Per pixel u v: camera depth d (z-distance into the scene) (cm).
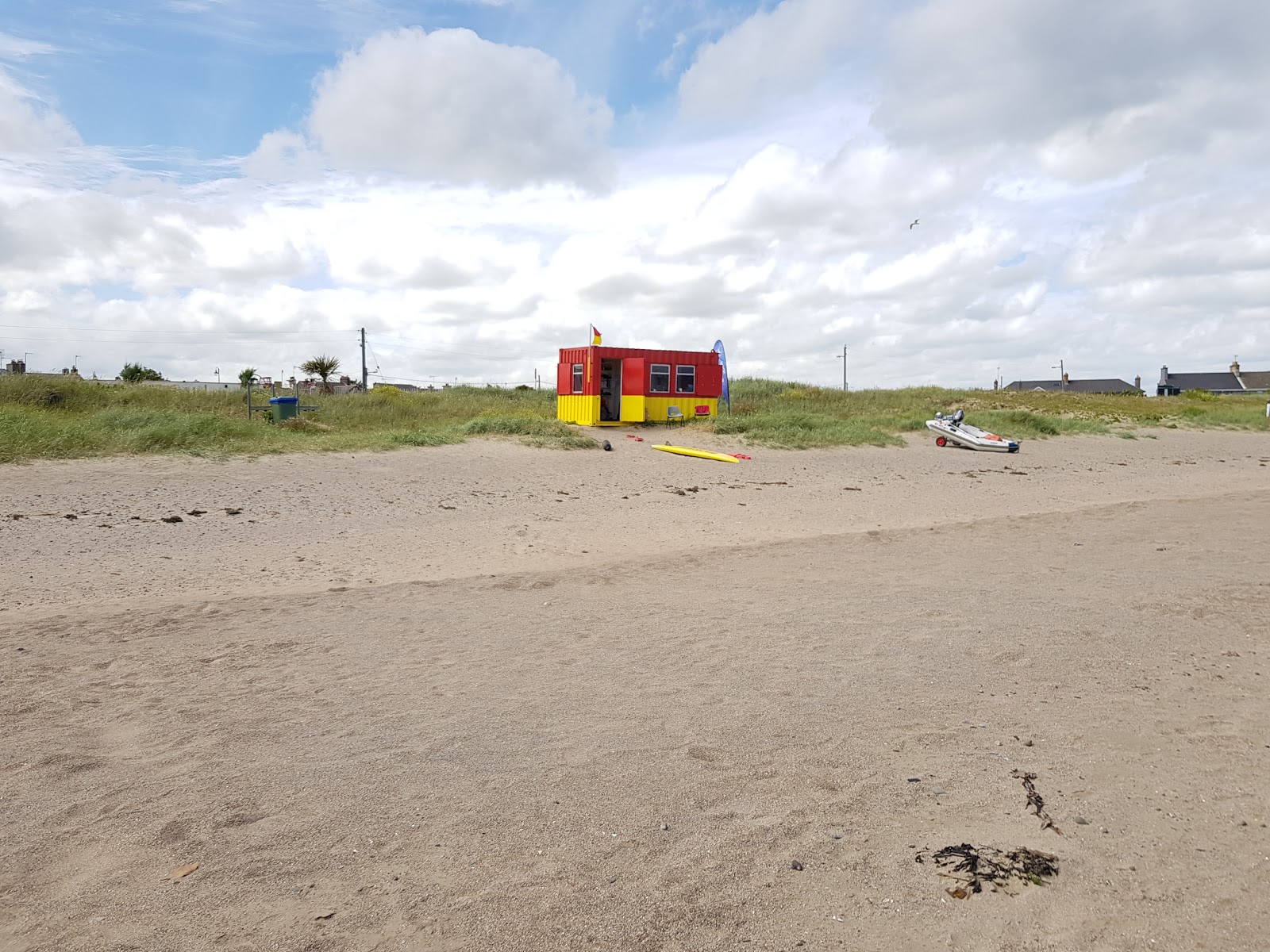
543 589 864
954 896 322
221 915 312
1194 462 2466
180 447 1948
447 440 2283
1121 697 536
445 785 416
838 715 508
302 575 934
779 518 1411
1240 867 343
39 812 388
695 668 602
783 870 340
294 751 456
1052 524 1302
